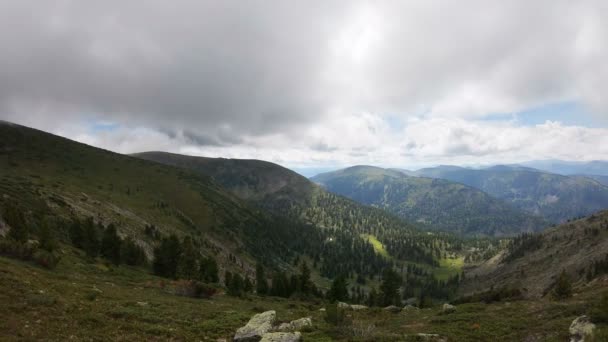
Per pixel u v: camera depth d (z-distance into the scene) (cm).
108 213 12925
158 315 2925
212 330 2655
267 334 2331
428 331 3133
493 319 3531
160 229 15512
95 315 2439
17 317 2050
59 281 3606
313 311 4753
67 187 16200
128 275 6162
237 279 7750
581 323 2366
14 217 5812
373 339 2484
